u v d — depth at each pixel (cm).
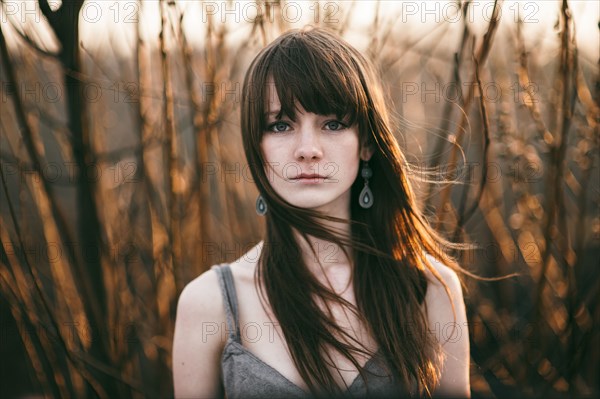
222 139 154
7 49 118
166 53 126
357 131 99
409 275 108
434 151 142
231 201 151
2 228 125
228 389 101
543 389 150
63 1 120
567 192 163
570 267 147
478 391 159
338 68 95
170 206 136
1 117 128
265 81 96
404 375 99
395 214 109
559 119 142
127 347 144
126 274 146
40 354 139
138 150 136
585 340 146
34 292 132
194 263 144
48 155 153
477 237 169
